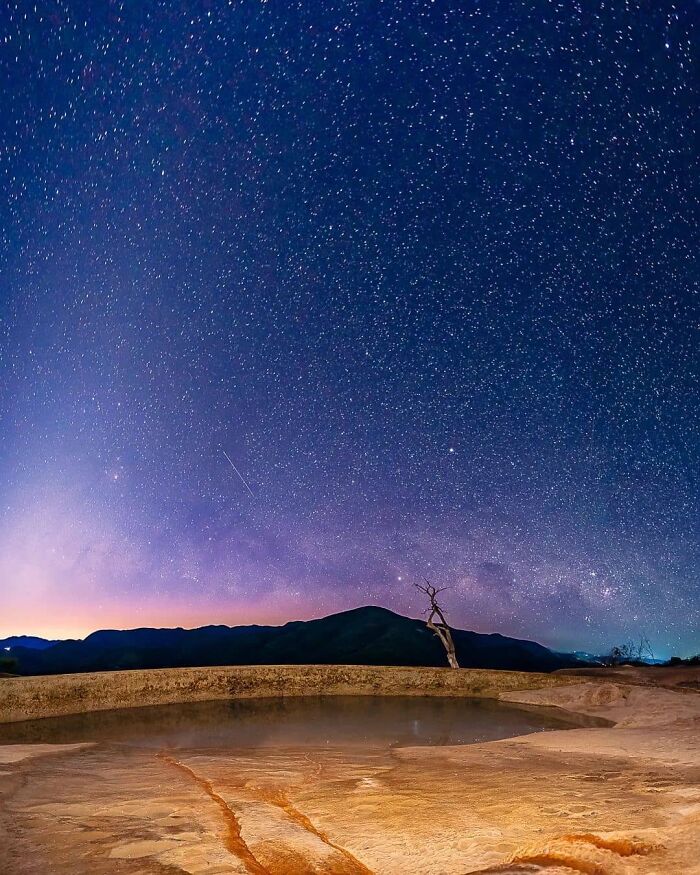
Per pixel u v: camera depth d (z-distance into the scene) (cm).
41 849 515
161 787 818
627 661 3359
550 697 2091
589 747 1174
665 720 1586
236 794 757
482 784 778
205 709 1958
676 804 558
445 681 2366
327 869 442
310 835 532
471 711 1938
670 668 2461
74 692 1892
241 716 1816
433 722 1712
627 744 1180
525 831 496
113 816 631
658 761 976
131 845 516
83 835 554
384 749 1254
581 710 1936
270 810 648
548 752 1131
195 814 630
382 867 444
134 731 1563
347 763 1035
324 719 1758
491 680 2352
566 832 468
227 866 455
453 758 1069
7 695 1750
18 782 855
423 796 703
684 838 399
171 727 1625
